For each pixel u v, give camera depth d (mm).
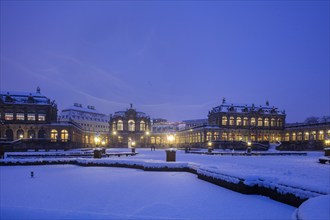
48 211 16578
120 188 24391
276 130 117188
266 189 20516
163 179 29750
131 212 16656
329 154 56406
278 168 34562
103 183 27047
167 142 141625
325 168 35625
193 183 26984
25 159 46500
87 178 30516
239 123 114562
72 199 20188
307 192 16328
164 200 19672
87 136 128250
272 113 118125
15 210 16781
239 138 113375
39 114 95750
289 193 17844
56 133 95438
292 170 32250
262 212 16250
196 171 33219
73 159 48031
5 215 15781
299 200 16859
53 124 95250
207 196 20875
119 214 16047
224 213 16172
